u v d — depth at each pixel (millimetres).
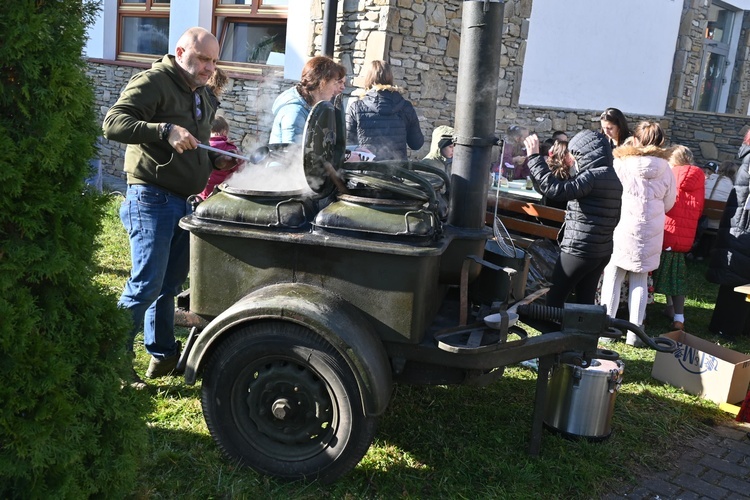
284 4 7484
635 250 4543
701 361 3941
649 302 5152
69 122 1775
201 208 2738
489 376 2910
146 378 3523
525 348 2785
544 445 3217
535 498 2789
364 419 2600
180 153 2980
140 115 3012
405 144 5469
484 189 2914
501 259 2959
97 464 2023
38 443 1777
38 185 1745
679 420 3654
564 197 3994
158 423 3105
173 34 8484
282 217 2652
